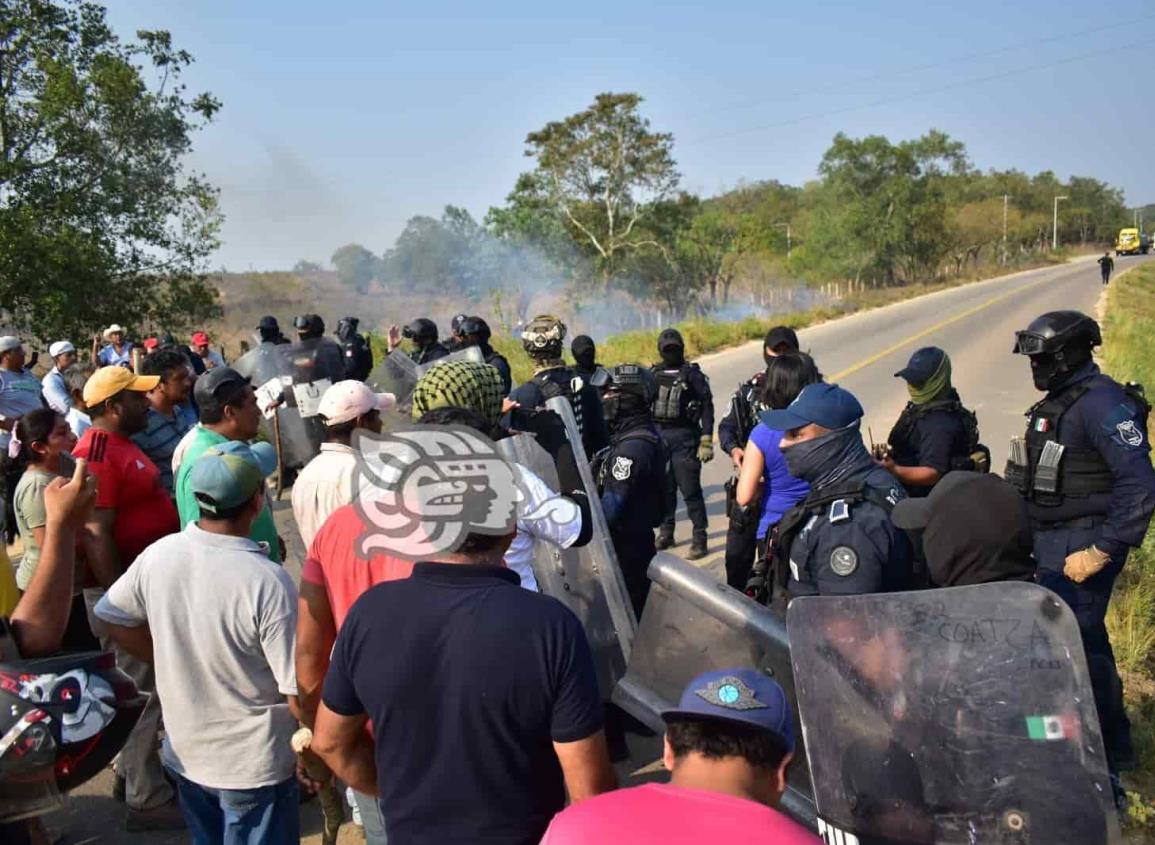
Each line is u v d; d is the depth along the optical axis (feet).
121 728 8.33
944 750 7.38
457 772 6.93
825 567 10.15
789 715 6.06
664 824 5.43
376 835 9.76
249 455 10.48
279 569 10.05
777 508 15.24
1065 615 7.40
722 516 29.60
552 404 13.97
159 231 71.92
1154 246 330.75
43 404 33.22
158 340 41.01
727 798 5.57
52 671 7.99
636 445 15.94
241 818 9.93
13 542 25.66
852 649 7.61
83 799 14.35
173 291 74.69
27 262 63.82
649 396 16.90
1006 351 72.79
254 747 9.84
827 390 10.83
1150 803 12.19
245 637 9.73
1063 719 7.29
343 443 11.94
